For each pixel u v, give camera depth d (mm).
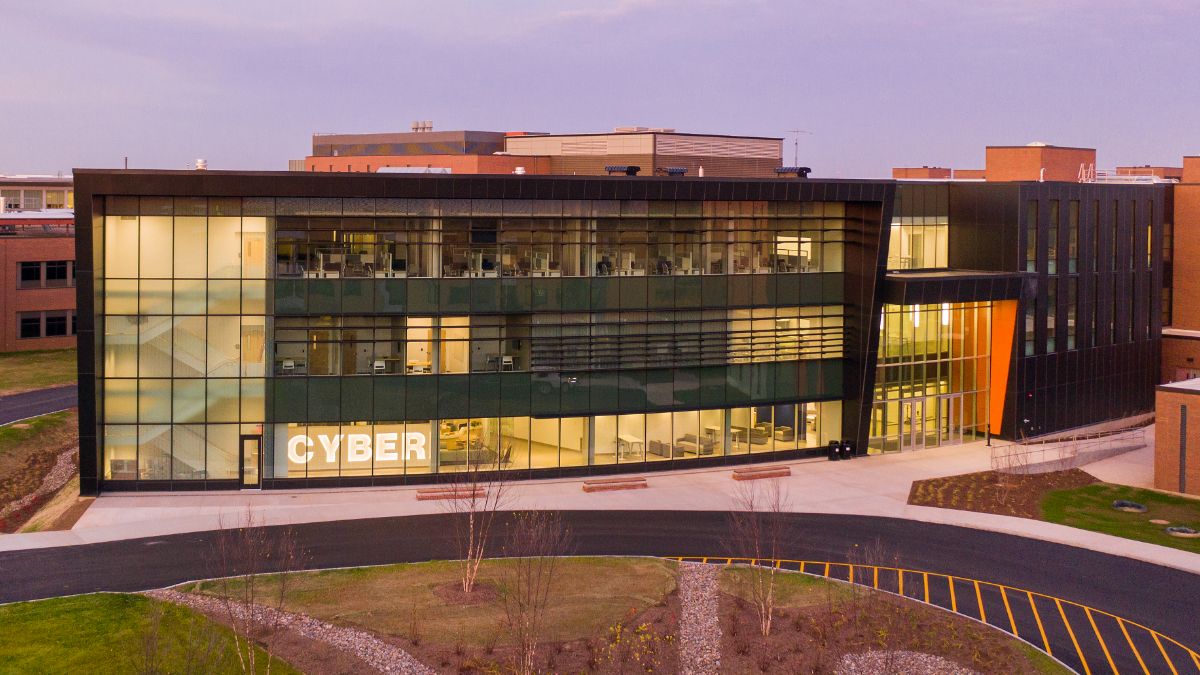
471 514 39219
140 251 47844
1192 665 32281
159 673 29391
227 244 48188
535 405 51875
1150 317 74500
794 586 38062
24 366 84938
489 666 30969
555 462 52750
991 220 63438
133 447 48562
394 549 41500
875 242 56312
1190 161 82562
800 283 56719
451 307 50312
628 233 52625
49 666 29984
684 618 34906
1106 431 67188
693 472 54594
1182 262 81438
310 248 48812
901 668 31297
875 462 57656
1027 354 63406
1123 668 32000
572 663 31391
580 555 41344
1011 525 46438
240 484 49156
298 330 49031
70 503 47344
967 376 62969
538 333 51625
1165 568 41219
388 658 31406
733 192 53594
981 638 33656
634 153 81125
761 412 56719
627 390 53344
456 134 102000
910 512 48125
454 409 50875
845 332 58094
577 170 84750
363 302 49406
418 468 50750
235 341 48656
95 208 47188
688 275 53938
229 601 35125
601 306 52406
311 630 33219
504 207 50562
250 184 47688
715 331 54875
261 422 49094
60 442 60812
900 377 60062
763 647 32719
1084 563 41594
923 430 61156
